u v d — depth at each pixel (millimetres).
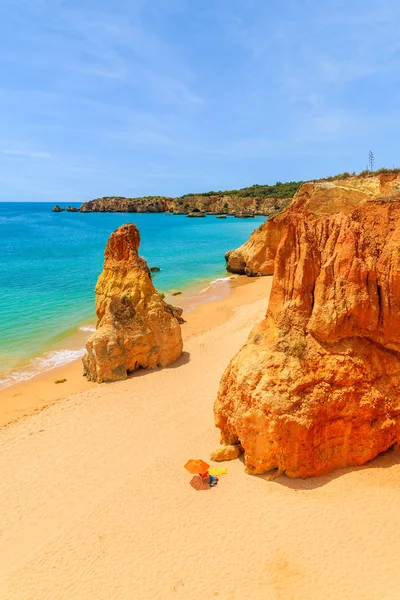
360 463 13820
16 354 30609
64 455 17234
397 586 10055
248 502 12953
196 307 42969
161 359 26188
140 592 10617
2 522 13820
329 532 11656
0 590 11211
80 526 13055
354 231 14414
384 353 14359
